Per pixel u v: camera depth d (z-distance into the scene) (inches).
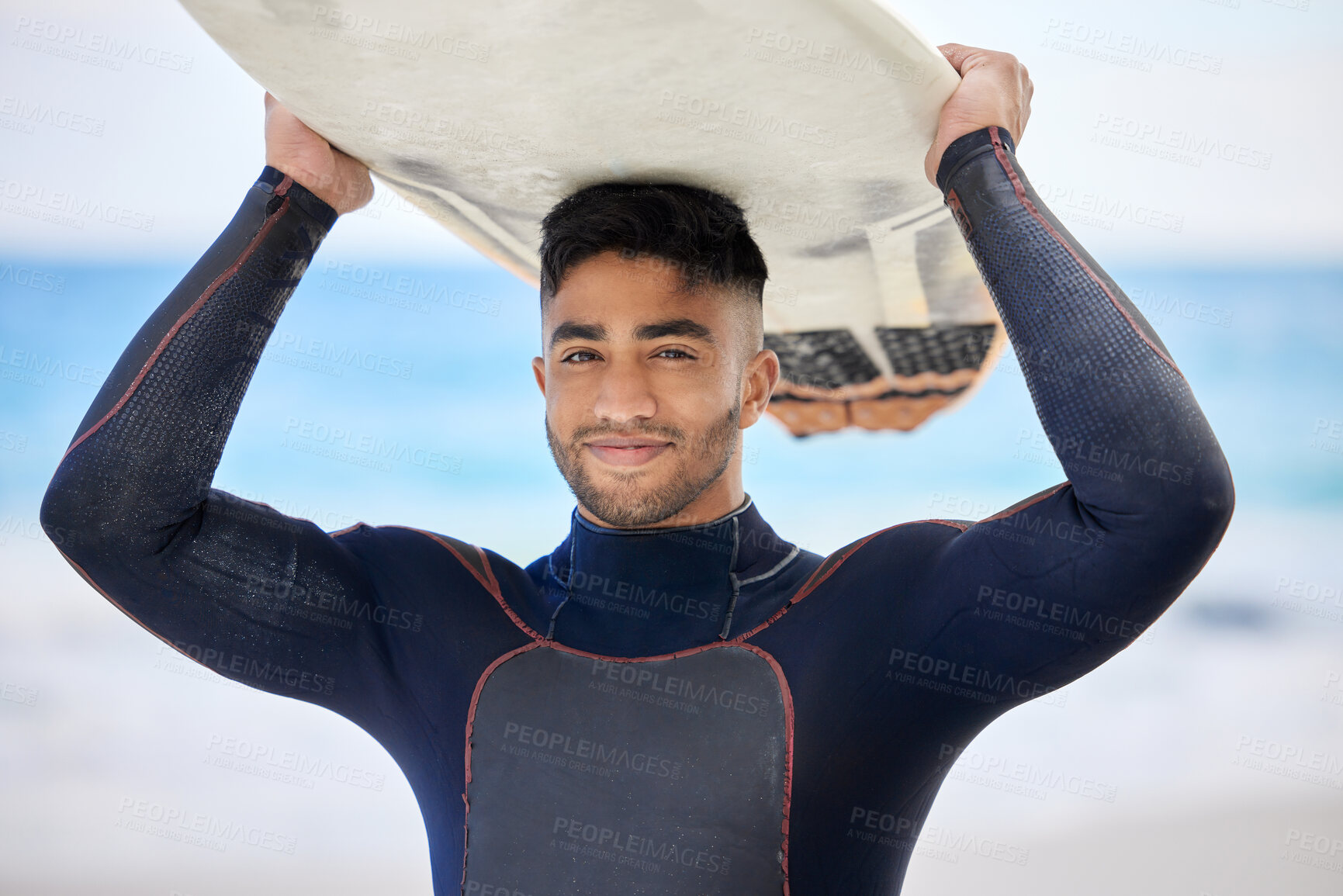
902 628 57.5
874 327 78.8
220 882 168.1
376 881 169.6
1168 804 200.5
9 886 165.0
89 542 57.5
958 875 166.7
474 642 61.7
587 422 61.2
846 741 57.1
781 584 63.6
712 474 62.4
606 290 61.1
